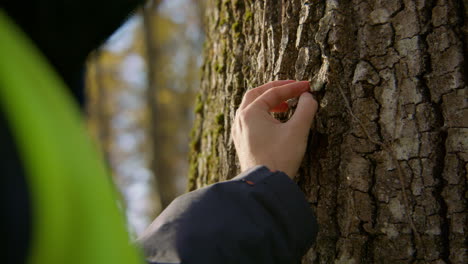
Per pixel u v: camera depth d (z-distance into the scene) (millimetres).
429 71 1082
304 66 1240
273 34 1348
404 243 1067
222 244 731
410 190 1071
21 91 327
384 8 1152
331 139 1168
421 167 1063
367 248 1113
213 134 1575
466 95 1036
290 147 1049
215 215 773
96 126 10547
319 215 1176
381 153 1106
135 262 400
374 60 1144
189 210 781
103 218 369
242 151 1084
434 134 1059
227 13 1587
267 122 1091
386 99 1117
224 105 1520
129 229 433
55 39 449
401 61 1112
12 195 324
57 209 325
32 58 361
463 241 1011
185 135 11281
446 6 1081
